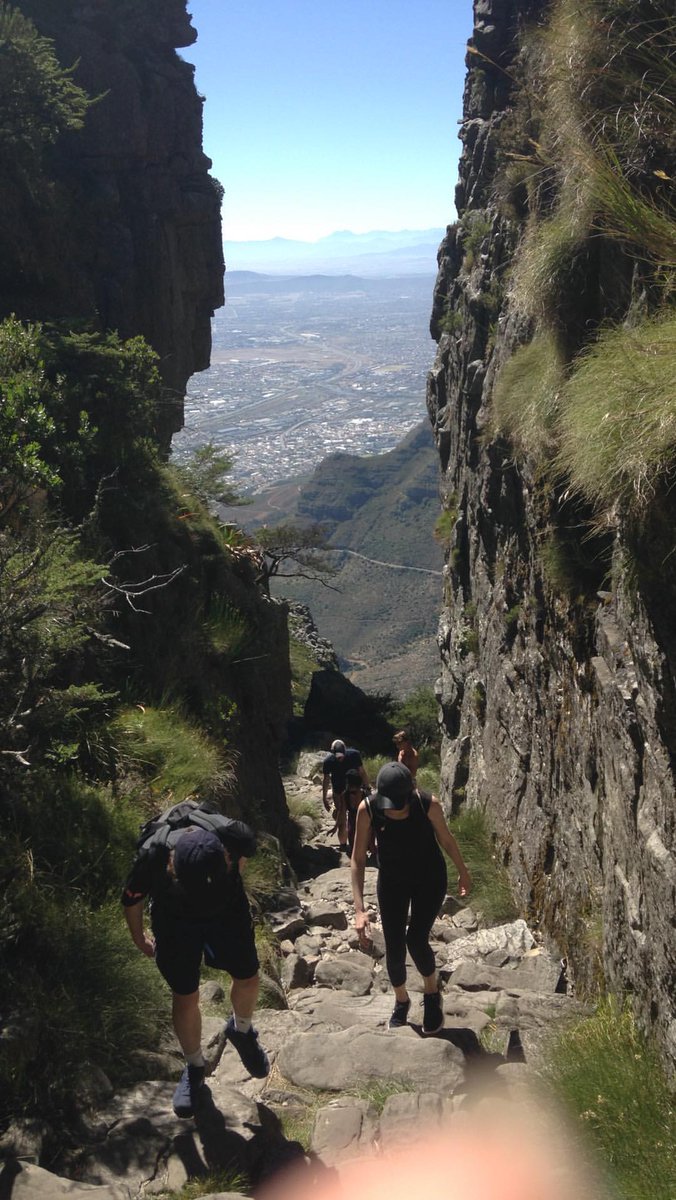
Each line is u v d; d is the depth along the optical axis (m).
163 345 24.62
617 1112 4.14
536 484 8.82
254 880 8.58
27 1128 3.89
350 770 12.56
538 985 7.02
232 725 11.24
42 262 19.94
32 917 4.97
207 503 17.97
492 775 12.17
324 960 7.67
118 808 6.80
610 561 7.14
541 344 8.55
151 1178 3.74
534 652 9.64
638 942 5.09
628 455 4.73
